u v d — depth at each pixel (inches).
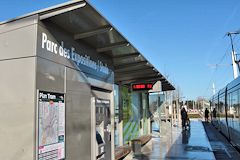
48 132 187.6
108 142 300.8
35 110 176.1
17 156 175.6
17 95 180.5
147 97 705.0
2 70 187.2
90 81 260.5
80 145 230.7
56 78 202.7
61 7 181.5
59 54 209.0
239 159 413.4
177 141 608.4
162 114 830.5
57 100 201.3
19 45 185.6
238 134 496.4
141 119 629.0
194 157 411.5
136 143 443.2
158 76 501.4
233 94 562.9
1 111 182.9
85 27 220.1
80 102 236.2
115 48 279.3
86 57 255.8
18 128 177.3
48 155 186.4
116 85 466.0
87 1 175.6
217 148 530.0
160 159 394.9
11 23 189.5
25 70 181.5
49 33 198.1
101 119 286.5
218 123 930.7
